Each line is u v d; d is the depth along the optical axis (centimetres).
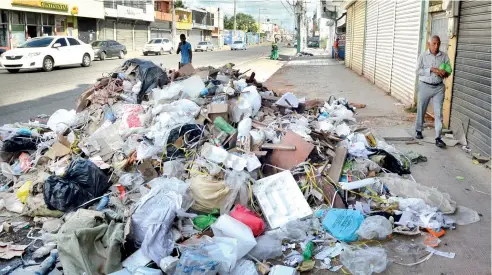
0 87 1414
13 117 966
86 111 741
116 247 373
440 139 722
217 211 453
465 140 729
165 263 356
